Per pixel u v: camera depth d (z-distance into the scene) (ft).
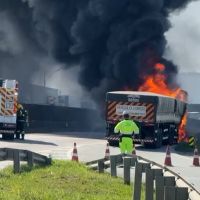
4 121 118.32
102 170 57.31
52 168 55.62
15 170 52.01
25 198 37.42
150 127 115.75
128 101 116.78
